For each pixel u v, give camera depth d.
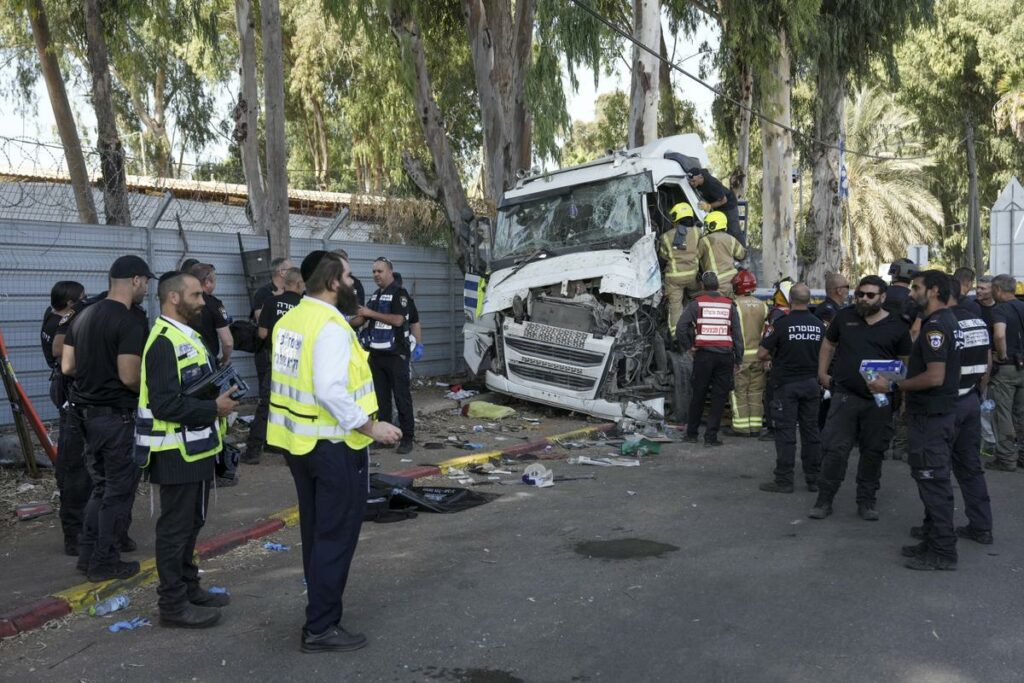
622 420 11.09
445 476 8.70
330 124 34.69
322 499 4.34
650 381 11.42
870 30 22.00
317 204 19.52
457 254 14.80
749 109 19.08
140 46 18.61
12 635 4.67
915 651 4.31
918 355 5.70
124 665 4.26
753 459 9.57
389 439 4.35
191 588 4.99
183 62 28.00
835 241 25.14
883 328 6.67
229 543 6.24
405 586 5.35
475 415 11.84
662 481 8.43
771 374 8.10
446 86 20.86
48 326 6.94
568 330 11.31
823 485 6.97
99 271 10.29
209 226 14.09
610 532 6.56
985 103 34.59
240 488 7.79
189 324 4.79
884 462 9.39
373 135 30.20
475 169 24.62
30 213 10.08
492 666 4.20
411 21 14.55
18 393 7.98
